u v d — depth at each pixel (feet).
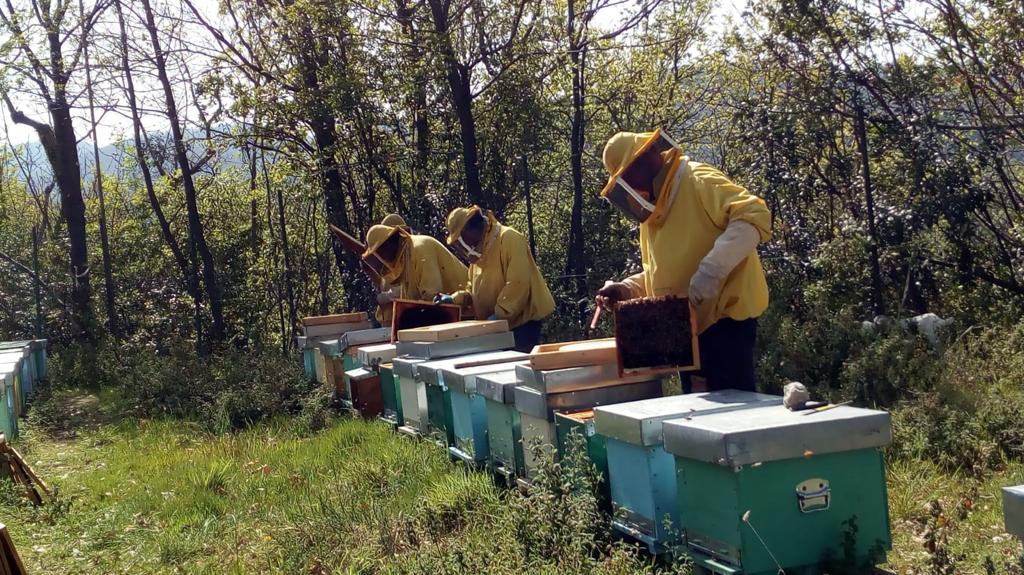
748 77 46.98
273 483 23.61
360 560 16.47
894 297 38.99
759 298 17.29
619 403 17.01
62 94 63.00
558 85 54.70
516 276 28.71
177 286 66.74
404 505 19.42
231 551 18.63
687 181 17.17
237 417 35.99
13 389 35.58
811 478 12.88
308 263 67.51
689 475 13.51
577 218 51.96
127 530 20.66
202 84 53.78
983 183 36.58
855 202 39.73
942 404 22.71
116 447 32.37
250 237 68.44
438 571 14.76
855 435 12.88
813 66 40.86
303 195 56.85
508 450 19.30
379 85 51.06
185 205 69.82
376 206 58.59
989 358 28.37
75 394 50.14
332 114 50.37
